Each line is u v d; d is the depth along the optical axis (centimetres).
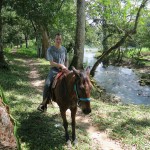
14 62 2609
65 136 679
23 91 1228
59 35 672
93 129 828
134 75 3053
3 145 336
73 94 589
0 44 1775
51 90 679
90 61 4309
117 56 4619
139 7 1698
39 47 3644
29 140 668
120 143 730
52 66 704
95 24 2609
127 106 1179
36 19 1596
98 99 1410
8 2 1526
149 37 3941
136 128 834
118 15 1902
